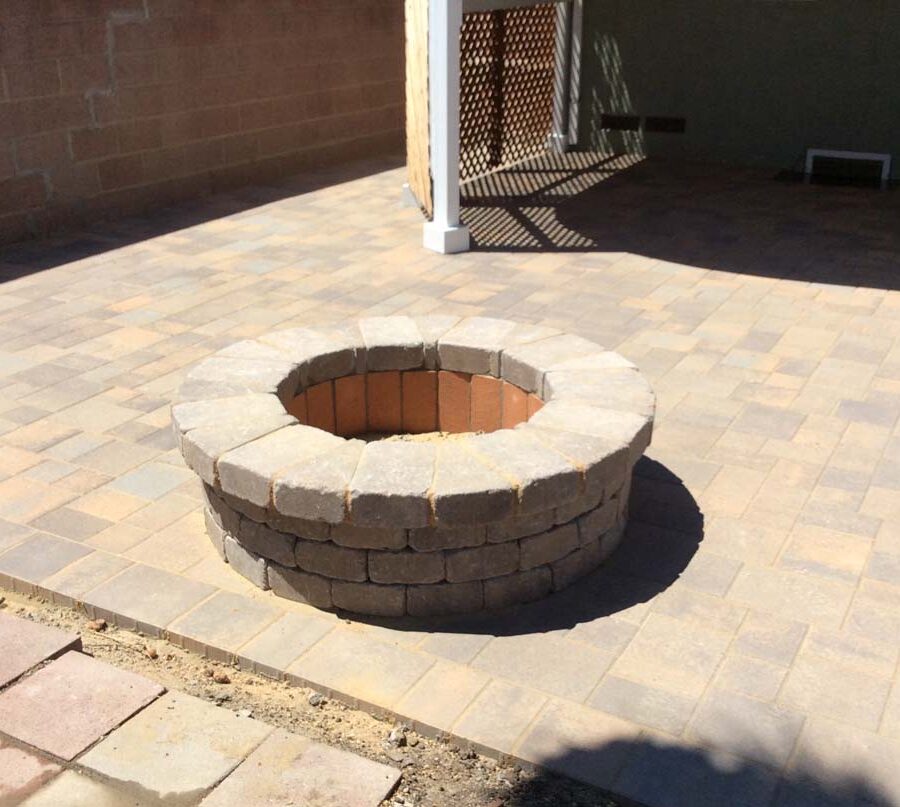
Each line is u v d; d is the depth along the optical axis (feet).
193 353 21.75
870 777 10.55
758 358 21.48
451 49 26.71
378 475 12.48
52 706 11.30
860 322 23.57
